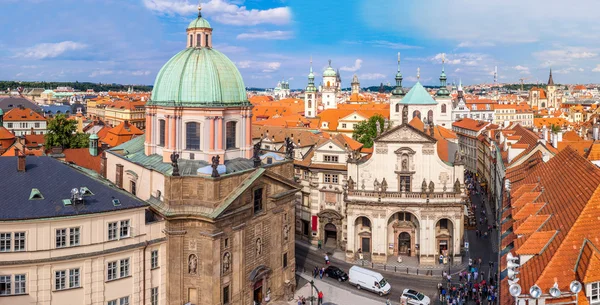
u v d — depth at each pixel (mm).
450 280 98938
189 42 91062
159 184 79500
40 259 62906
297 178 125375
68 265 64875
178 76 86000
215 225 74000
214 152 83625
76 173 72688
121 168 91312
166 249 74750
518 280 40719
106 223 67375
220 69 87562
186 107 83750
